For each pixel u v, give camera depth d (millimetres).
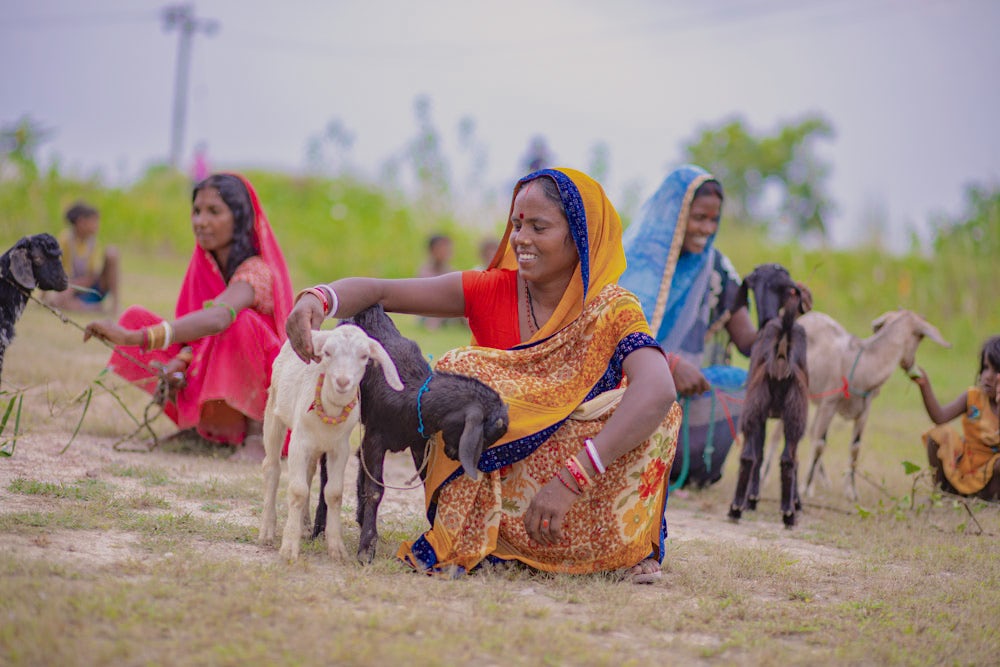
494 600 4746
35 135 22734
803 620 4840
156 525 5512
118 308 14984
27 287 6828
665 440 5379
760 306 7559
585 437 5297
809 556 6379
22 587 4172
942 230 20984
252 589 4504
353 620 4203
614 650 4211
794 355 7277
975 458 8594
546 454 5297
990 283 19828
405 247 23234
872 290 20297
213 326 7188
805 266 20844
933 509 8281
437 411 5000
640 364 5215
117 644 3730
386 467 8438
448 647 4004
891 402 13812
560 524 4988
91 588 4312
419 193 26438
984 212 20984
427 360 5758
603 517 5285
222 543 5383
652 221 8156
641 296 7934
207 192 7707
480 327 5867
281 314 7730
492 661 3971
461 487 5246
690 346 8258
